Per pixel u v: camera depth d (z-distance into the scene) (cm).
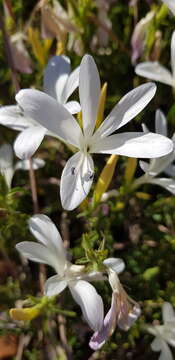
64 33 19
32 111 12
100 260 14
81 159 13
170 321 16
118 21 23
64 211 20
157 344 16
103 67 22
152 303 18
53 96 15
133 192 18
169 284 19
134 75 23
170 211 20
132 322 14
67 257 16
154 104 22
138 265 20
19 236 18
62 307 18
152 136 12
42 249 14
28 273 19
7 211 16
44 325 16
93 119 13
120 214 19
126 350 19
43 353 18
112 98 22
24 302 16
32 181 19
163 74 17
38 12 21
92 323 13
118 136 13
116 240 21
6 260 19
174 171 17
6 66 22
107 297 18
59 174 22
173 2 15
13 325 18
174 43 16
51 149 22
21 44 20
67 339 19
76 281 14
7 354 19
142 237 21
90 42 21
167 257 20
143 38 20
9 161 17
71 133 13
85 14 19
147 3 22
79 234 21
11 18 20
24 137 13
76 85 14
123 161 21
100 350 19
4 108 15
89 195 18
